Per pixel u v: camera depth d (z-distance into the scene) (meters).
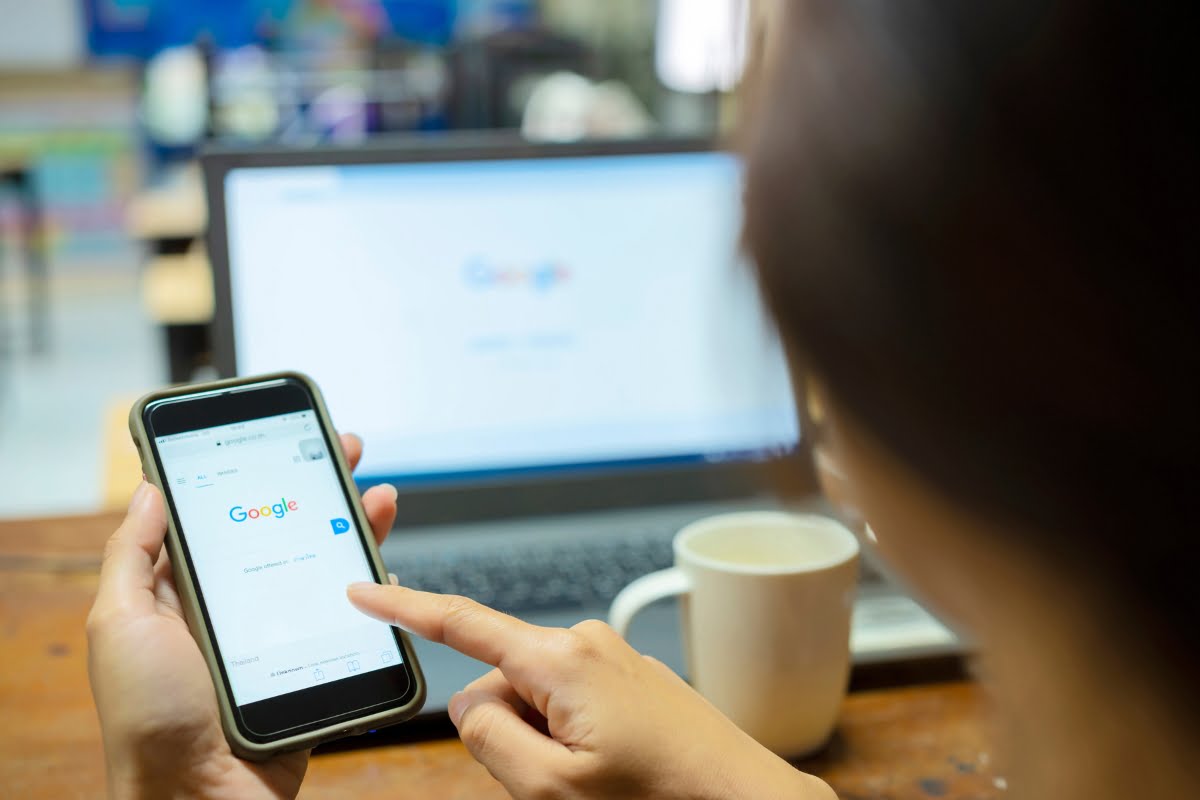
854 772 0.61
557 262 0.86
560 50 2.57
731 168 0.28
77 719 0.66
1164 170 0.23
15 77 5.73
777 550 0.65
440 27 6.49
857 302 0.24
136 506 0.52
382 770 0.61
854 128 0.24
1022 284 0.24
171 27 6.12
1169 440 0.24
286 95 2.92
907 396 0.25
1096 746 0.31
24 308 5.55
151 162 5.86
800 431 0.31
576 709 0.43
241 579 0.54
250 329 0.81
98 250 5.89
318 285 0.81
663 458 0.90
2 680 0.70
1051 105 0.23
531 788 0.44
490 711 0.45
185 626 0.51
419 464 0.86
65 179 5.79
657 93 4.00
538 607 0.75
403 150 0.82
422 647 0.69
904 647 0.69
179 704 0.47
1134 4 0.22
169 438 0.57
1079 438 0.25
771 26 0.26
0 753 0.62
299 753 0.51
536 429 0.88
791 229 0.25
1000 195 0.23
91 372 4.59
